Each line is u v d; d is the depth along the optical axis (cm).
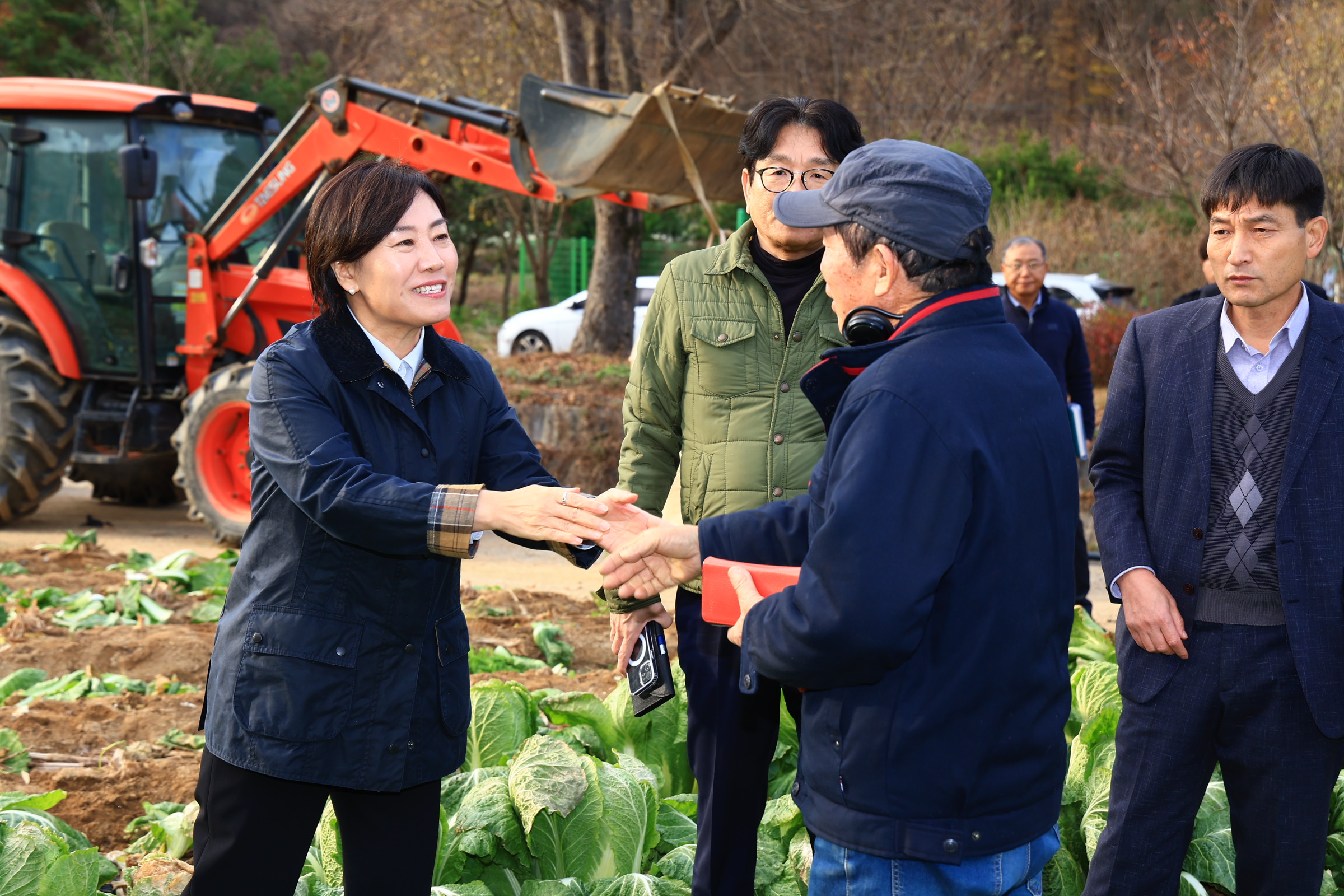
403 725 210
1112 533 262
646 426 293
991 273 196
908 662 180
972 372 182
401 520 198
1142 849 256
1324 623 237
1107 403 272
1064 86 2738
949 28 1694
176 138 838
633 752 339
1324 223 242
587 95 667
